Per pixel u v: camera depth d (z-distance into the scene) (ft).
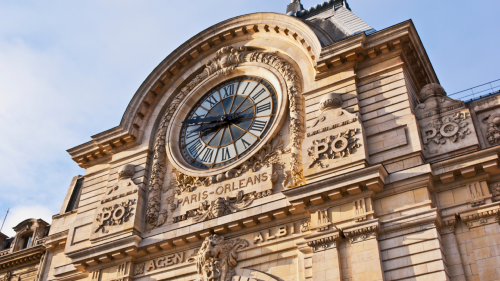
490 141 72.59
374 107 82.07
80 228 100.32
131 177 98.99
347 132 79.15
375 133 79.15
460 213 67.51
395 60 85.51
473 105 76.48
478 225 65.92
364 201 72.13
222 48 105.19
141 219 92.22
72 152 111.04
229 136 95.45
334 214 73.41
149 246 85.81
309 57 93.50
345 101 84.38
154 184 95.14
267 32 102.83
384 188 72.33
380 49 86.63
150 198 93.66
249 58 100.99
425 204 68.59
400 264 66.18
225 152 93.71
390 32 86.07
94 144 108.99
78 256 90.53
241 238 80.64
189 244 83.92
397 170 74.23
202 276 79.15
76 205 120.78
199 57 108.68
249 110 96.78
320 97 87.66
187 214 88.22
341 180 73.10
